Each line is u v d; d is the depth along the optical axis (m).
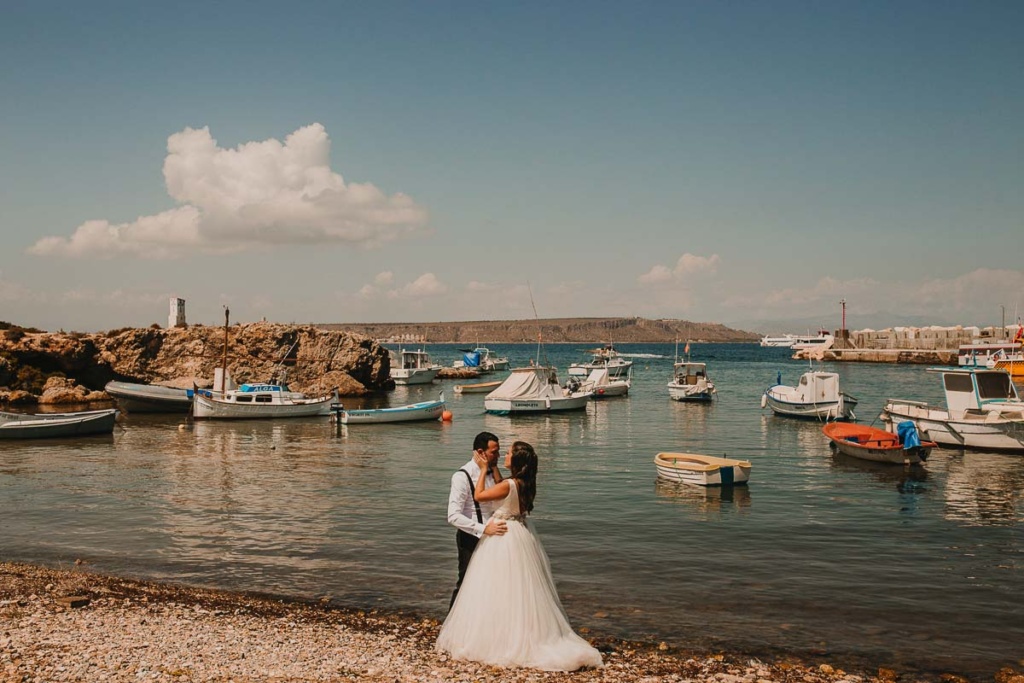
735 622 11.57
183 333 65.69
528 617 8.66
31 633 10.20
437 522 18.64
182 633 10.37
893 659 10.12
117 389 51.47
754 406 57.88
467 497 8.80
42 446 35.41
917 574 14.38
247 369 66.75
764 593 13.12
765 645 10.56
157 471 27.44
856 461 29.78
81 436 39.16
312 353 71.19
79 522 18.59
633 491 23.27
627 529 18.16
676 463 24.94
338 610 11.84
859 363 140.25
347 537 17.05
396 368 91.19
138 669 8.65
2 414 37.22
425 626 10.98
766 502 21.53
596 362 106.88
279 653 9.44
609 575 14.23
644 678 8.79
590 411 54.84
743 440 37.22
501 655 8.60
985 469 27.67
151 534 17.31
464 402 65.88
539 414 52.59
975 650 10.50
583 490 23.41
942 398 61.94
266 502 21.28
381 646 9.80
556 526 18.45
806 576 14.22
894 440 29.88
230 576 13.94
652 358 195.62
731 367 131.38
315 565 14.70
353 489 23.52
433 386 87.44
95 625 10.71
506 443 36.44
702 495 22.55
